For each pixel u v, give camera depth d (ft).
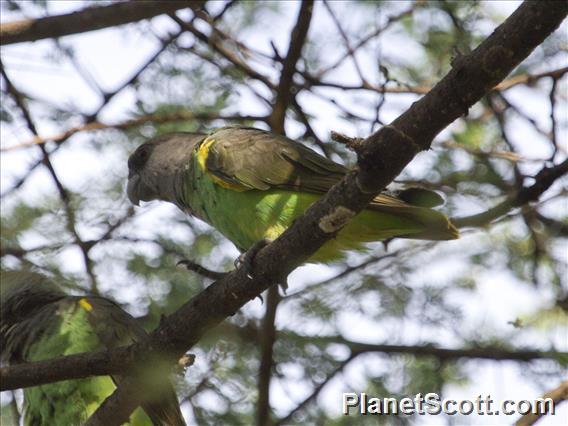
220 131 34.73
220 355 40.29
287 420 39.01
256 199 32.89
